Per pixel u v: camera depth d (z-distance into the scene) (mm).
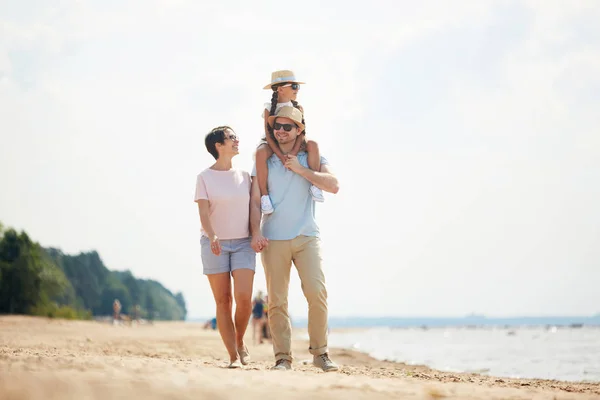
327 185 5824
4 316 35656
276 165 6008
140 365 4441
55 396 3160
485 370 12930
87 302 114938
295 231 5801
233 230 6047
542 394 3998
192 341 17250
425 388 3924
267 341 22438
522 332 71375
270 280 5875
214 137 6094
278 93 6086
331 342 39594
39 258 49938
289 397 3309
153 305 142750
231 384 3604
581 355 19469
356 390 3631
